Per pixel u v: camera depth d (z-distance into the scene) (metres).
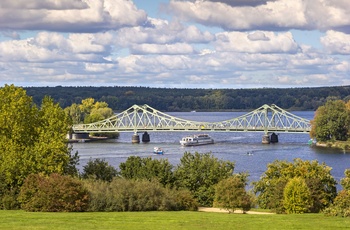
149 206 89.75
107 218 73.12
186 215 79.19
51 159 98.75
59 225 65.69
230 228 66.06
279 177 104.06
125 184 91.62
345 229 66.31
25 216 73.88
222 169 106.81
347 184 96.12
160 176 104.81
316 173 100.50
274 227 67.31
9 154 96.81
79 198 84.25
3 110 103.06
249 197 95.00
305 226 68.31
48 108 106.81
